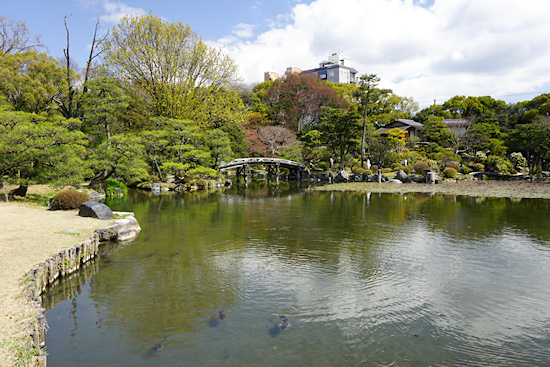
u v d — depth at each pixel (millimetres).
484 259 12367
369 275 10797
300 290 9641
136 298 9086
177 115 37469
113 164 25203
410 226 17859
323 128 51125
